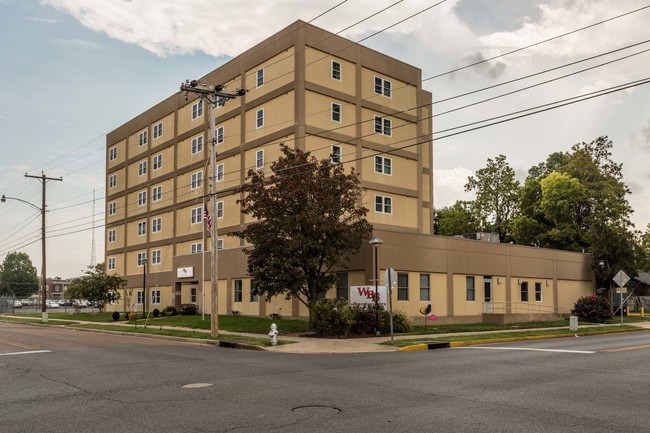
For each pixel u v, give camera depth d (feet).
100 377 44.60
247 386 39.37
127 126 210.59
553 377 43.32
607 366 50.11
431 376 43.88
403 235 105.81
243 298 131.23
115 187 217.77
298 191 88.99
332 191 91.30
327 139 130.52
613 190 168.04
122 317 157.38
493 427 27.17
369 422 28.22
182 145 174.81
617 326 112.27
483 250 121.49
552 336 90.38
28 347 72.33
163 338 90.79
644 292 195.31
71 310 276.62
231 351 67.82
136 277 197.06
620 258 144.77
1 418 30.32
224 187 150.51
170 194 179.83
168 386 39.75
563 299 141.49
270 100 135.23
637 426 27.50
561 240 172.04
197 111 167.73
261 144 136.87
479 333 89.25
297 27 128.36
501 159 199.93
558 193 171.53
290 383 40.63
